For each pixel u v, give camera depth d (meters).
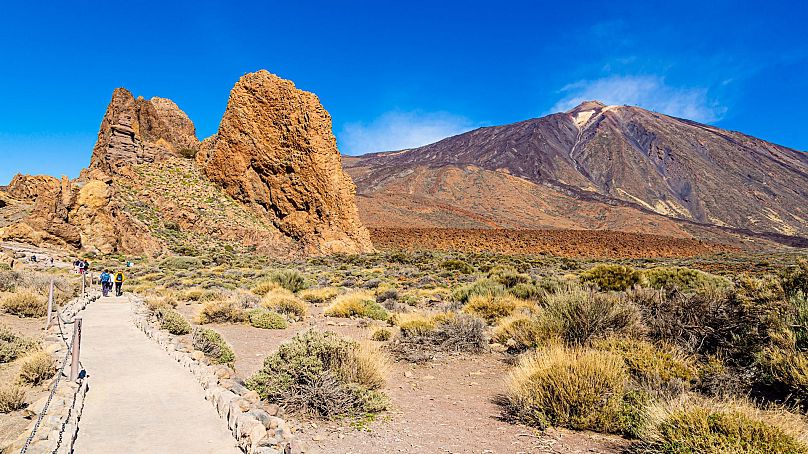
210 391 6.96
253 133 66.25
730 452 4.68
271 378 7.28
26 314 14.73
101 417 6.12
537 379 6.77
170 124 79.81
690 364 7.93
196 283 30.25
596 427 6.15
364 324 15.38
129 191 58.12
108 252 47.22
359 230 65.62
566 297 10.75
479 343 11.49
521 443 5.71
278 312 17.42
